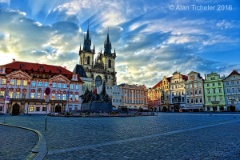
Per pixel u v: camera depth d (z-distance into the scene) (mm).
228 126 18750
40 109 71312
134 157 7445
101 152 8258
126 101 113750
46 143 10242
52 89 75188
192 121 26078
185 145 9586
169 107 103375
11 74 68750
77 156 7617
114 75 140875
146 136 12516
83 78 98625
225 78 84812
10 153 8125
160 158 7301
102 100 47031
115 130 15820
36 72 74438
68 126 19312
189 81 95250
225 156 7559
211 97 87375
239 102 79312
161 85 112250
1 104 66188
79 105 79125
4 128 18062
